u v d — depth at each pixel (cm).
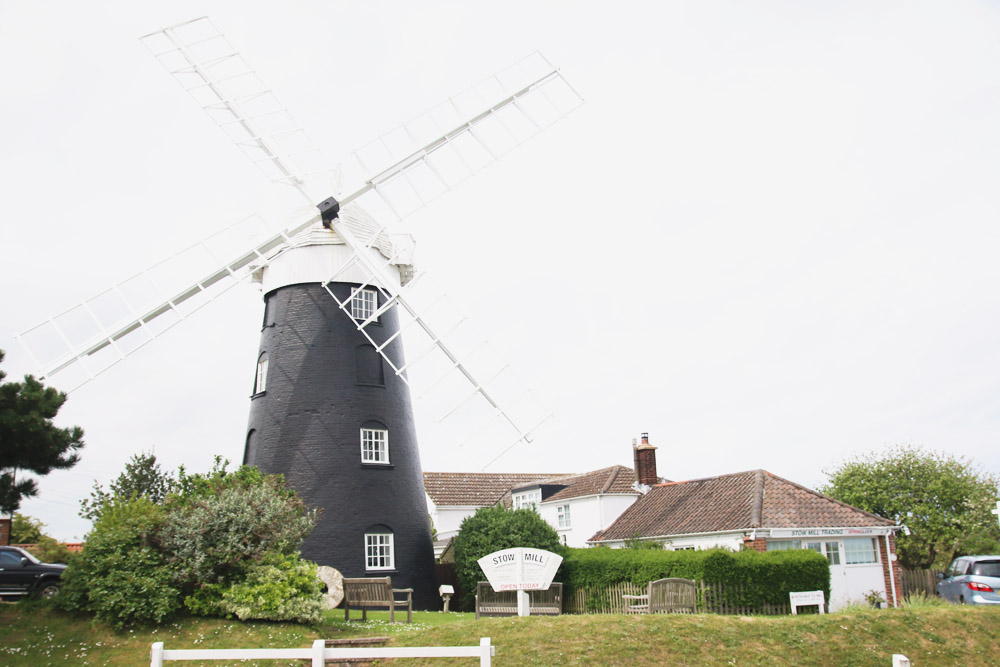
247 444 2833
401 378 2895
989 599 2280
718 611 2128
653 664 1480
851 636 1659
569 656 1495
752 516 2659
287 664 1488
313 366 2739
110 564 1702
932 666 1594
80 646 1534
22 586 2091
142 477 3284
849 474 4050
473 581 2686
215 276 2580
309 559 2536
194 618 1719
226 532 1833
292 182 2756
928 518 3756
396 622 2050
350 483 2648
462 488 5134
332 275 2772
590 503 3919
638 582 2297
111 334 2373
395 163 2717
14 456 1555
